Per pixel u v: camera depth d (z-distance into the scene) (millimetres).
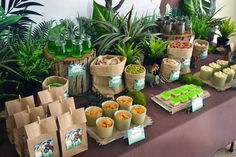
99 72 1388
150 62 1649
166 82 1628
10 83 1323
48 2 1569
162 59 1641
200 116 1360
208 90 1579
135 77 1441
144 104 1368
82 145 1051
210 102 1468
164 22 1847
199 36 2100
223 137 1596
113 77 1404
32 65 1266
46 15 1593
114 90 1446
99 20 1715
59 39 1359
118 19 1784
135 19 1822
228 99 1504
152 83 1571
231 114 1565
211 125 1457
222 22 2217
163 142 1224
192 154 1431
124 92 1486
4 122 1226
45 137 924
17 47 1374
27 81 1300
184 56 1646
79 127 1003
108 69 1375
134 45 1707
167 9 2277
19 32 1540
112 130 1139
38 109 979
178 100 1395
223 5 2844
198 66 1842
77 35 1424
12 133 1081
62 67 1337
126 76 1456
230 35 2162
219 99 1499
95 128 1181
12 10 1475
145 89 1554
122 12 1968
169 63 1594
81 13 1748
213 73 1657
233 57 1825
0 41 1434
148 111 1363
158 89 1557
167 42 1690
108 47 1573
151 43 1643
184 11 2361
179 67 1604
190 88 1485
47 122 915
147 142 1156
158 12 2215
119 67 1394
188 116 1346
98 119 1154
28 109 966
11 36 1474
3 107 1270
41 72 1304
